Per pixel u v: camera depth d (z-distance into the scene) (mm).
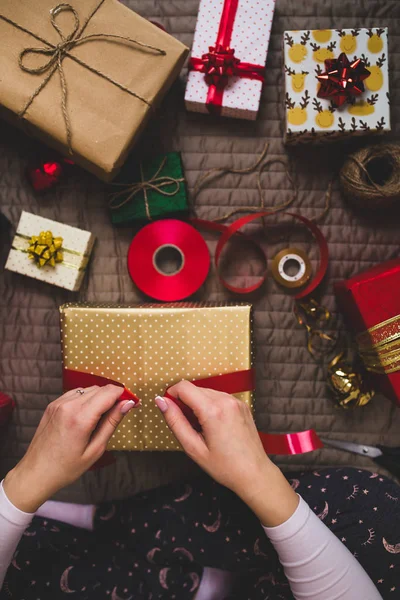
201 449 771
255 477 765
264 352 989
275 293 987
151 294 961
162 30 876
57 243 926
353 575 790
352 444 983
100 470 993
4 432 990
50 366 991
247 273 989
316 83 916
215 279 988
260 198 984
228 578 969
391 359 890
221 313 871
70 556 950
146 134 979
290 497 779
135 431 886
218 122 980
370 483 918
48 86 869
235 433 769
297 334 987
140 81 871
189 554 941
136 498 970
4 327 989
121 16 868
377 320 887
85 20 867
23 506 771
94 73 869
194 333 871
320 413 987
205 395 780
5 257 989
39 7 865
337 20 971
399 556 890
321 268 957
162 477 989
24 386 990
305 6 970
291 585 796
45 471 768
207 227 968
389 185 907
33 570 928
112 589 952
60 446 765
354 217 984
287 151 981
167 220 958
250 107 930
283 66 957
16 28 864
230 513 933
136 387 878
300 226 986
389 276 879
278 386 987
